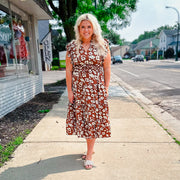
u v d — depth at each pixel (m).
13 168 2.16
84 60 2.00
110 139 2.83
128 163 2.21
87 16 2.00
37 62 6.57
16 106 4.58
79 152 2.48
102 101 2.10
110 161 2.26
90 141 2.18
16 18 5.34
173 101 5.36
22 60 5.68
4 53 4.65
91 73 2.02
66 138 2.89
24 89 5.17
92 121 2.06
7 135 3.02
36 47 6.49
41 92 6.91
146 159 2.28
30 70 6.40
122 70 17.22
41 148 2.59
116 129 3.22
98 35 2.04
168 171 2.04
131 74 13.41
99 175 2.00
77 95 2.07
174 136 2.92
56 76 13.77
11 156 2.40
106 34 10.79
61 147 2.62
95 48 2.02
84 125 2.12
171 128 3.43
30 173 2.06
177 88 7.18
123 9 8.38
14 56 5.05
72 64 2.08
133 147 2.58
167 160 2.25
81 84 2.04
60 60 20.64
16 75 5.11
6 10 4.62
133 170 2.08
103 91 2.10
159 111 4.53
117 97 5.82
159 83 8.62
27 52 6.16
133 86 8.25
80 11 9.76
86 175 2.01
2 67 4.51
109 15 8.39
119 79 10.88
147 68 18.20
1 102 3.81
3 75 4.54
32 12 5.92
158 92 6.69
